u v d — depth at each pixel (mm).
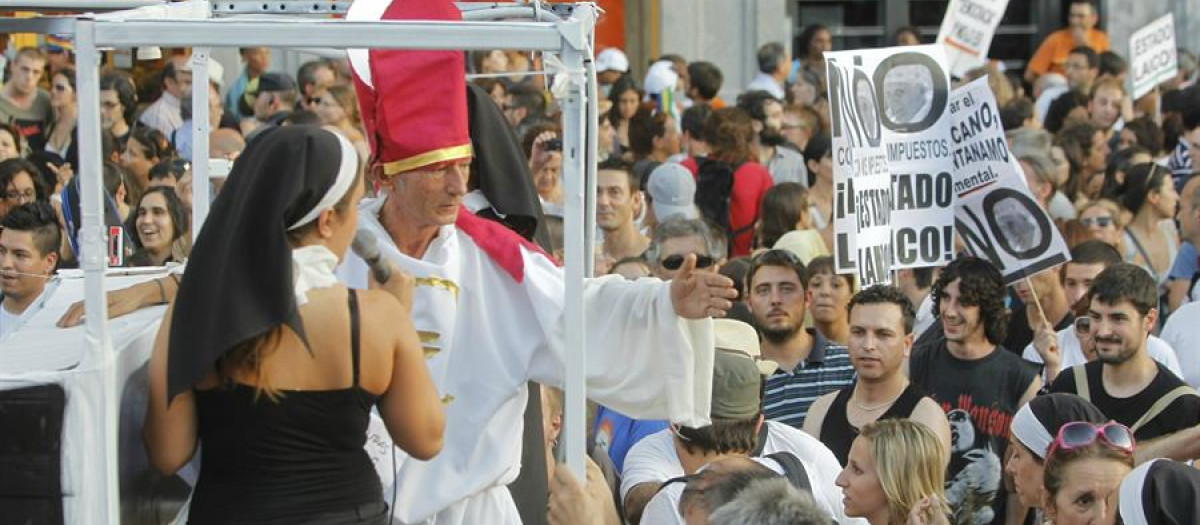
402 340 6816
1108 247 13516
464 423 8266
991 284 11492
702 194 17938
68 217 12875
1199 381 12688
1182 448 9594
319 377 6605
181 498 8148
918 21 34906
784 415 11867
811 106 22656
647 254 13562
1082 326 12078
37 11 8352
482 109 9359
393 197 8117
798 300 11914
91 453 6215
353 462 6750
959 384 11539
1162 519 6867
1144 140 20906
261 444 6578
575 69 6762
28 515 6191
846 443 10906
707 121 18359
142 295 8164
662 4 31562
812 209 17375
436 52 7812
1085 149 20391
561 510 7320
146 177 17156
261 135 6527
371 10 7613
